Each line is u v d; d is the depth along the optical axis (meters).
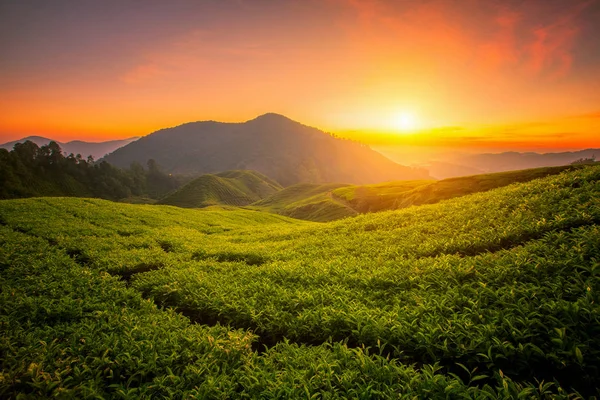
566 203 16.44
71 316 11.42
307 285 14.05
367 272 14.24
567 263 10.39
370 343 8.81
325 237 24.92
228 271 17.59
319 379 7.06
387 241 19.80
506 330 7.86
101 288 14.44
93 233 27.58
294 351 8.59
